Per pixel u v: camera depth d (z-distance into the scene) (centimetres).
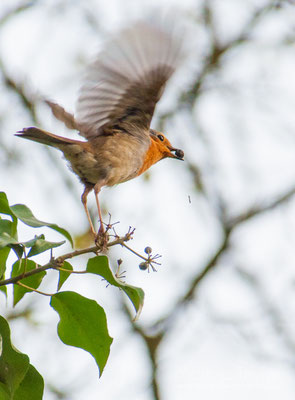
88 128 1049
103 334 749
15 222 744
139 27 921
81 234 1861
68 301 751
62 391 1730
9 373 709
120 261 750
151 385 2098
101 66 966
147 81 995
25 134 998
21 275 716
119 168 1079
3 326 714
